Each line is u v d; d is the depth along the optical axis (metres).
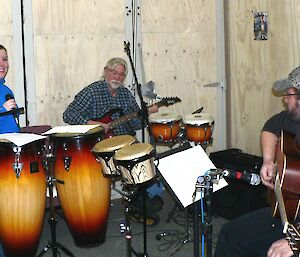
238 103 4.88
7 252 3.15
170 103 4.30
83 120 4.05
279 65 4.40
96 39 4.41
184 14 4.75
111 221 4.04
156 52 4.68
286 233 1.82
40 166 3.07
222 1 4.87
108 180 3.30
